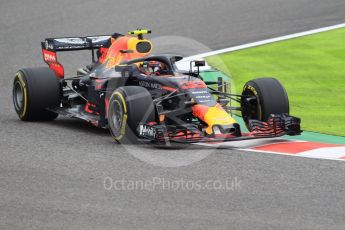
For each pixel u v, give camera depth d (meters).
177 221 25.58
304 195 28.59
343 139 39.41
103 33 71.75
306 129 42.00
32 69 43.34
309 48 65.06
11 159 34.19
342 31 70.31
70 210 26.77
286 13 78.00
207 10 80.06
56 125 42.56
